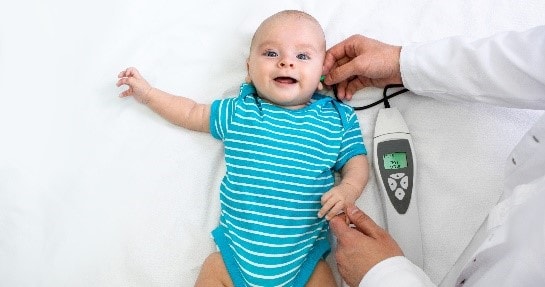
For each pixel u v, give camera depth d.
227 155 1.04
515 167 0.87
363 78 1.12
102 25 1.14
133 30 1.14
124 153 1.06
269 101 1.08
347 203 0.96
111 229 1.02
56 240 1.00
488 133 1.06
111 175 1.04
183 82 1.12
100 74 1.11
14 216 0.99
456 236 1.02
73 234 1.01
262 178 0.99
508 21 1.12
